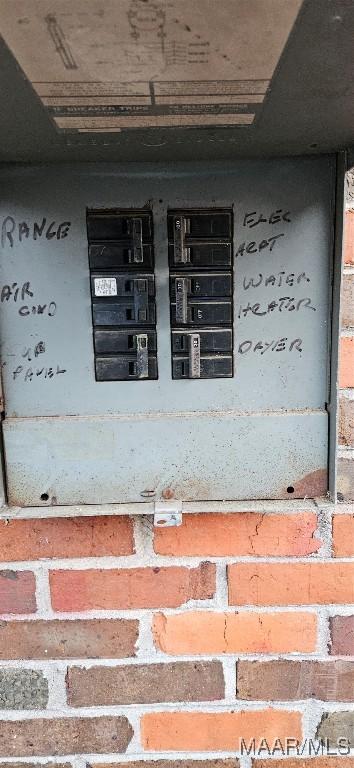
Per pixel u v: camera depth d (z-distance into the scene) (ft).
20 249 1.69
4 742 2.06
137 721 2.05
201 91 1.09
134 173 1.65
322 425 1.77
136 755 2.06
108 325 1.73
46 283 1.71
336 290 1.69
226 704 2.04
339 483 1.93
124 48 0.92
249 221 1.68
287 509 1.77
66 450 1.78
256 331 1.74
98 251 1.69
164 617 2.00
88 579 1.98
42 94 1.09
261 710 2.04
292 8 0.82
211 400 1.77
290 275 1.71
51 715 2.04
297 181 1.66
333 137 1.43
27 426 1.76
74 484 1.80
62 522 1.95
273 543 1.96
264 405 1.78
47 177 1.65
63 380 1.76
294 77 1.04
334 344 1.71
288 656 2.02
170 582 1.98
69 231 1.68
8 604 2.00
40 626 2.01
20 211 1.67
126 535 1.96
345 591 1.98
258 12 0.83
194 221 1.68
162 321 1.73
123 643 2.01
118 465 1.79
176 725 2.05
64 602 1.99
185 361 1.75
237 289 1.72
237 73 1.01
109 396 1.77
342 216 1.63
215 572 1.98
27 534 1.96
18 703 2.04
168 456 1.78
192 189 1.66
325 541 1.96
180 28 0.87
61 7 0.81
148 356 1.74
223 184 1.66
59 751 2.06
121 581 1.98
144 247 1.69
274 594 1.99
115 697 2.03
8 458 1.78
